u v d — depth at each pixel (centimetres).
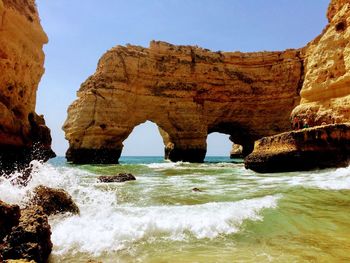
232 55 4678
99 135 3875
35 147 1795
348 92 2214
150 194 1123
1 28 1495
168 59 4459
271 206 858
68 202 772
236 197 1050
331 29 2616
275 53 4597
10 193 791
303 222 724
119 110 4012
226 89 4584
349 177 1438
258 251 554
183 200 1000
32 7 1873
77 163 3891
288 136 1966
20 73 1683
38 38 1911
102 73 4097
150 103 4281
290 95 4391
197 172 2323
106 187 1292
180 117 4359
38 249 486
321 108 2392
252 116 4584
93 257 527
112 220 710
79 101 4084
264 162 2031
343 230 664
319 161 1833
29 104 1838
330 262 496
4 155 1439
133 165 3366
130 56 4219
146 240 610
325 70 2488
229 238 627
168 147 4894
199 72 4522
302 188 1162
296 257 520
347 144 1725
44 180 1340
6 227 489
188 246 582
